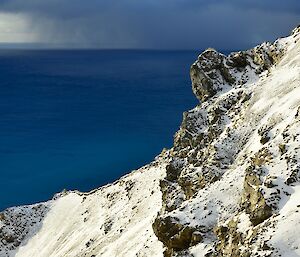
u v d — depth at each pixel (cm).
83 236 7256
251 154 4538
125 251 5428
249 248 2575
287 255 2369
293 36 6944
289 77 5672
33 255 7831
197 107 6844
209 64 7212
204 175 4728
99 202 8050
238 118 5712
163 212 4972
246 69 7056
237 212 3338
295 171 3012
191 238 3459
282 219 2641
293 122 3900
